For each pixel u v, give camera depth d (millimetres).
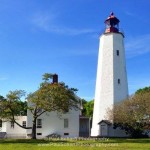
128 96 54562
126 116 49781
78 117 54719
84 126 60375
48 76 46938
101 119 54188
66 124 54219
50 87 45156
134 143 37469
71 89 47812
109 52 55906
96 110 55750
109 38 56469
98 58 57938
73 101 48500
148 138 49281
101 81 55562
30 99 46000
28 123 52719
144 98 49438
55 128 53750
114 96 53969
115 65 55375
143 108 48938
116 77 54938
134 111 49438
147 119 48875
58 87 45375
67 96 45312
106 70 55469
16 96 45312
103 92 54938
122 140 43875
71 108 51438
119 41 56812
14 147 31734
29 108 46938
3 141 42594
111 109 52719
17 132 54969
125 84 56031
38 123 53469
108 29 57688
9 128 55000
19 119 55500
